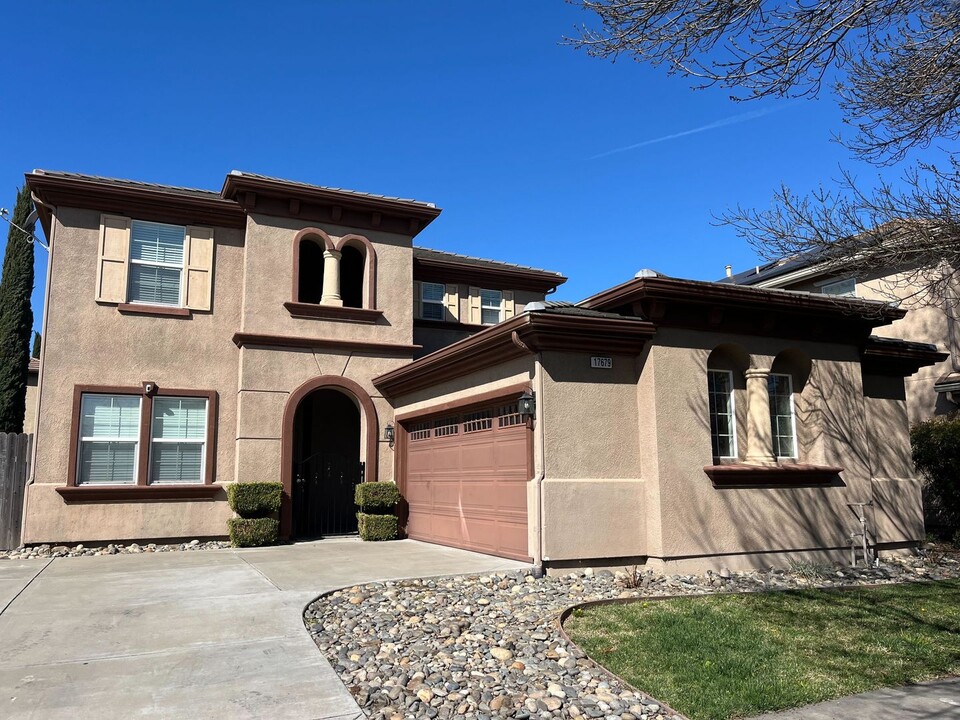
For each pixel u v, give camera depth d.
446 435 14.18
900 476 13.62
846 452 12.47
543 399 10.72
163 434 14.50
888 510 13.12
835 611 8.64
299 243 15.87
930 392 17.61
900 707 5.68
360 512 15.62
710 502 11.09
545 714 5.43
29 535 13.14
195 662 6.39
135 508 13.96
